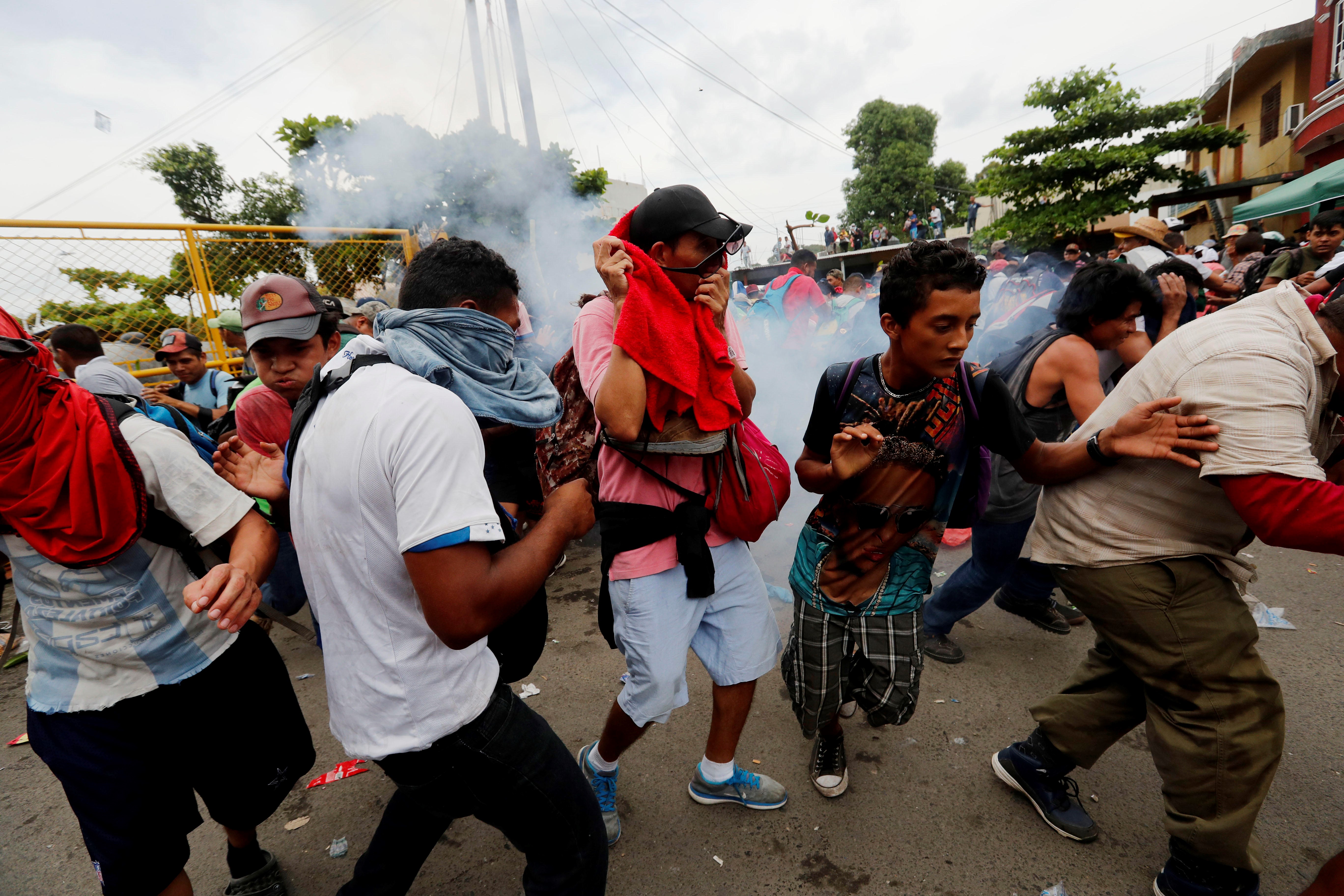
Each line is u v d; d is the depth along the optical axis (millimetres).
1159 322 3143
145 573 1344
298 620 3572
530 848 1273
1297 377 1307
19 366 1159
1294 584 3180
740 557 1817
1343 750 2111
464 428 1057
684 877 1813
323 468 1071
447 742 1142
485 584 1013
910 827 1933
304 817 2141
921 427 1669
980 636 2969
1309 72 16516
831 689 1881
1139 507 1585
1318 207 13086
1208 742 1486
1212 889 1543
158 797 1404
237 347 4809
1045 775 1882
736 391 1705
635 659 1678
